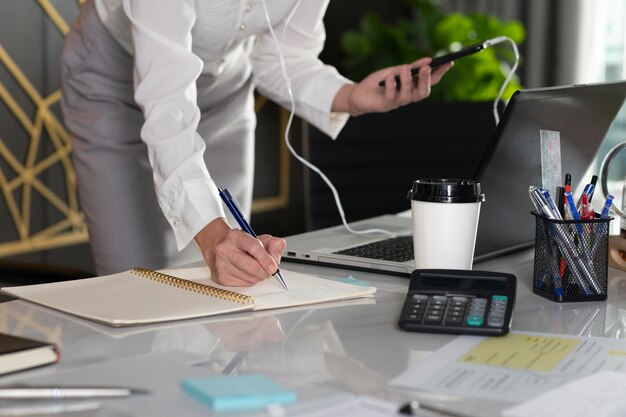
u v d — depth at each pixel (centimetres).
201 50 176
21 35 329
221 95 204
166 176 132
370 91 173
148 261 192
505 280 102
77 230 358
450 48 452
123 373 80
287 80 170
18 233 334
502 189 131
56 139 346
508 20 496
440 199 115
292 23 188
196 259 202
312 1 185
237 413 70
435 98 436
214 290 109
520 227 141
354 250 139
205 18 165
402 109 229
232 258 114
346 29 512
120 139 189
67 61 192
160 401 73
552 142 120
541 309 108
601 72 479
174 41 138
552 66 488
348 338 94
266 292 113
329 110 182
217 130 207
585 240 111
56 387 74
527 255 144
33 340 85
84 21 190
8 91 326
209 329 97
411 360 86
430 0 479
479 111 233
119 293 110
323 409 71
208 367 84
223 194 123
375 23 468
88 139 190
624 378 79
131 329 97
